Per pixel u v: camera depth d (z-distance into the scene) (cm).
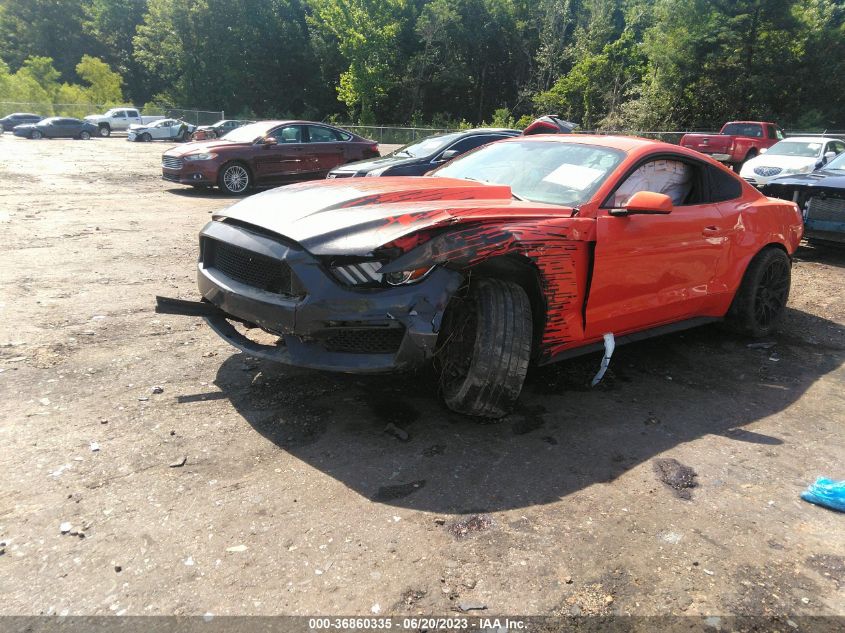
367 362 287
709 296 443
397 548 229
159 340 420
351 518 245
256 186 1333
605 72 4919
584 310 353
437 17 5850
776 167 1311
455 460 293
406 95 6116
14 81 4866
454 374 323
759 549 241
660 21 3869
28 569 207
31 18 6675
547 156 420
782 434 342
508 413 326
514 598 208
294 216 319
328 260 286
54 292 510
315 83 6444
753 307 479
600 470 293
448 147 935
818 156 1331
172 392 344
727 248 445
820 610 209
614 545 238
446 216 301
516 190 396
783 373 435
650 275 387
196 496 253
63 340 407
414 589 209
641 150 398
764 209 478
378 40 5256
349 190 357
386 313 278
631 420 349
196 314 356
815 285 684
